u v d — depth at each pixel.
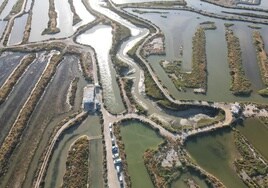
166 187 57.38
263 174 59.81
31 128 70.12
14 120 72.44
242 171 60.31
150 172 59.84
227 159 62.81
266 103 76.62
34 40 103.38
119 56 94.00
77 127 70.12
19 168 61.44
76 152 63.81
